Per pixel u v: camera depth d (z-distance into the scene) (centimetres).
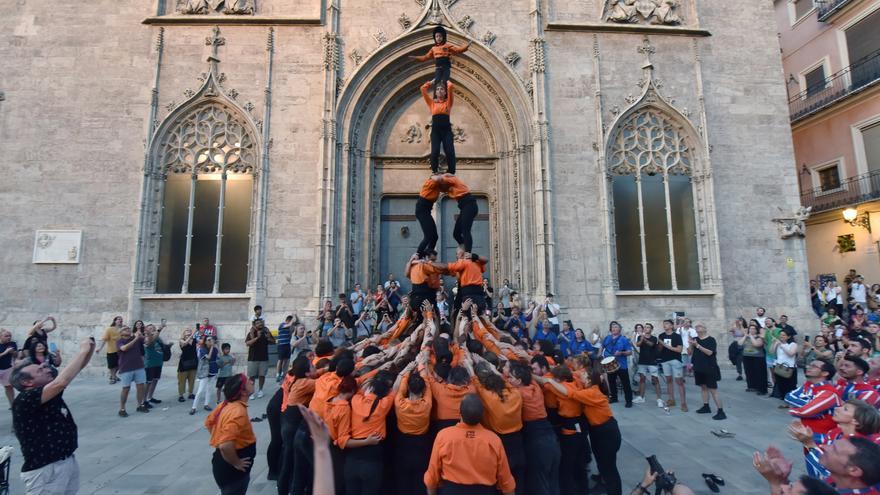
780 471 378
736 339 1647
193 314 1772
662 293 1862
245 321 1769
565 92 1966
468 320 851
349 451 570
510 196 1978
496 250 2009
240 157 1877
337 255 1834
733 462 855
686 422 1135
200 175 1872
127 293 1747
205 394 1266
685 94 2006
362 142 1988
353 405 580
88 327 1717
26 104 1819
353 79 1923
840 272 2442
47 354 1077
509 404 580
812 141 2647
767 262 1917
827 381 570
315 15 1975
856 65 2386
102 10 1894
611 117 1964
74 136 1814
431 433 595
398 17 1978
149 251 1789
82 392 1467
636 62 2009
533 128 1919
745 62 2055
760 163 1984
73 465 509
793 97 2769
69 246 1755
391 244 2031
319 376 725
